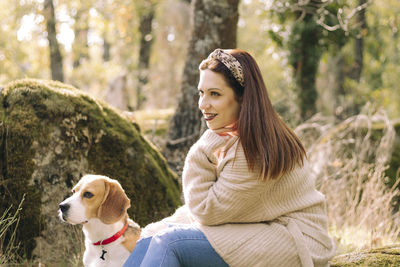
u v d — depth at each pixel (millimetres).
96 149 4078
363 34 9617
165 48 18406
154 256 2479
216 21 6137
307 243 2584
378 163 6512
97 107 4223
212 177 2652
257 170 2508
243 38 18422
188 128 6246
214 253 2527
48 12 9641
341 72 12891
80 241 3820
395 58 16094
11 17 12156
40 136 3850
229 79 2619
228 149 2662
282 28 9320
